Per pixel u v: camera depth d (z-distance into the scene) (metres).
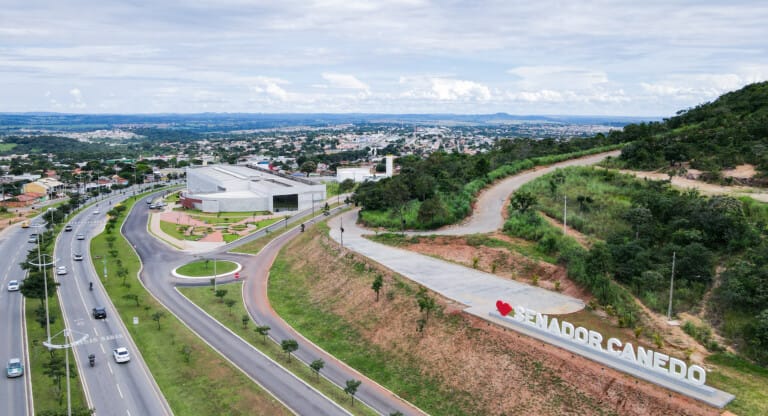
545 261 94.25
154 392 68.88
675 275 80.12
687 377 56.78
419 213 129.50
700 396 54.84
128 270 126.56
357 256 111.38
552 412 60.03
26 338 85.62
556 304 80.31
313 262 121.75
